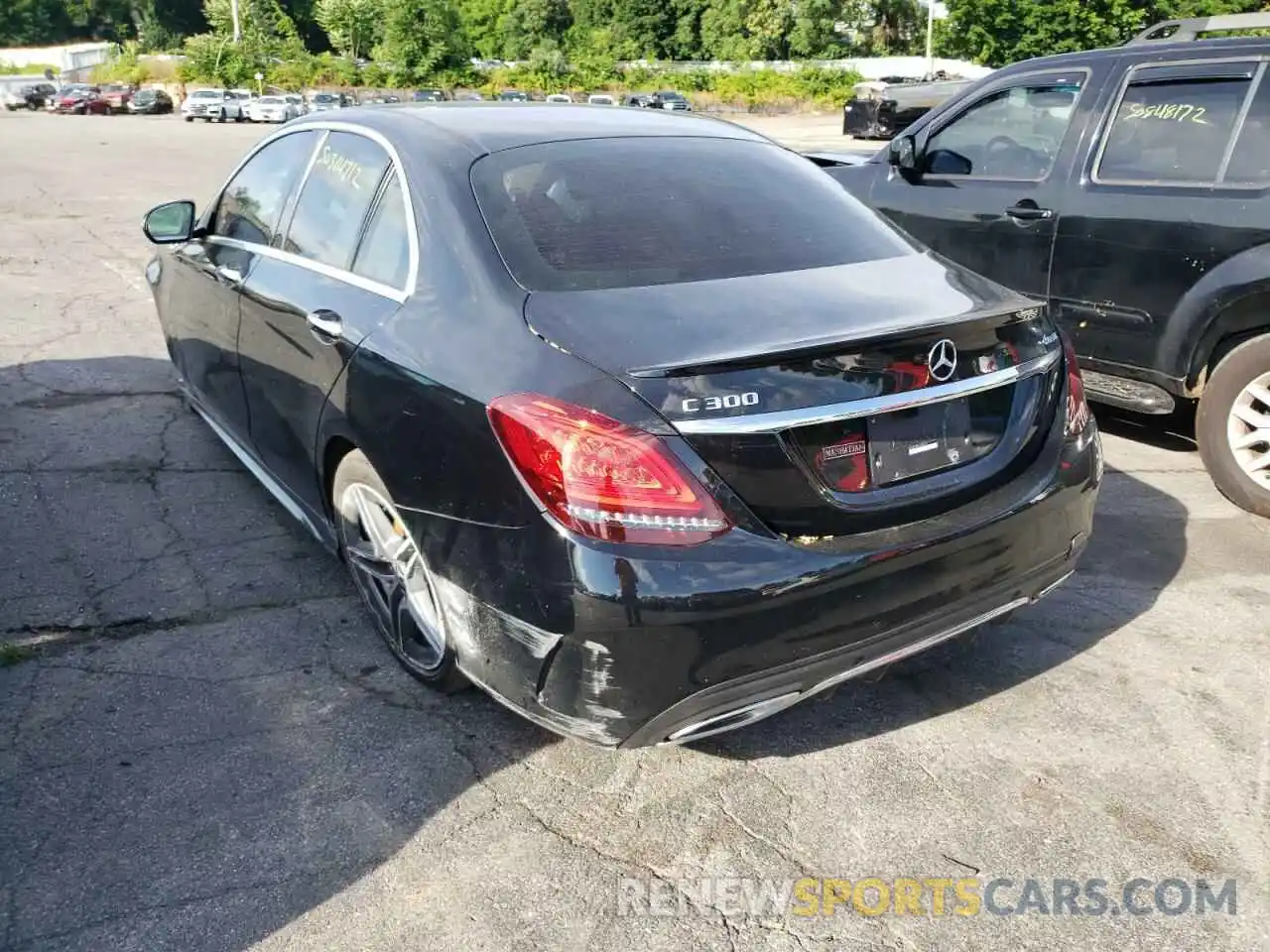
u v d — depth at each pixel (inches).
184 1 4092.0
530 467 93.1
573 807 107.0
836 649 97.7
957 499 104.5
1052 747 116.6
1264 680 128.9
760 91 2162.9
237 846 100.7
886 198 234.7
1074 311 199.9
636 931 92.2
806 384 94.7
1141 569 157.1
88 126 1369.3
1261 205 171.2
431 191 119.6
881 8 3063.5
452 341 105.9
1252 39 181.5
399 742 116.0
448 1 2490.2
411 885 96.8
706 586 90.2
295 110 1759.4
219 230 173.0
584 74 2407.7
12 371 241.9
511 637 97.0
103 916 92.3
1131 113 192.5
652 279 108.7
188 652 132.4
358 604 144.4
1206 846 102.3
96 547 159.0
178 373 203.8
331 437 125.9
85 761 111.7
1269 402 171.3
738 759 114.7
